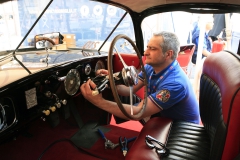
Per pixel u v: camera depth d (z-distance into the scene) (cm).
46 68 119
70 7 268
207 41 311
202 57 303
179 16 324
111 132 189
